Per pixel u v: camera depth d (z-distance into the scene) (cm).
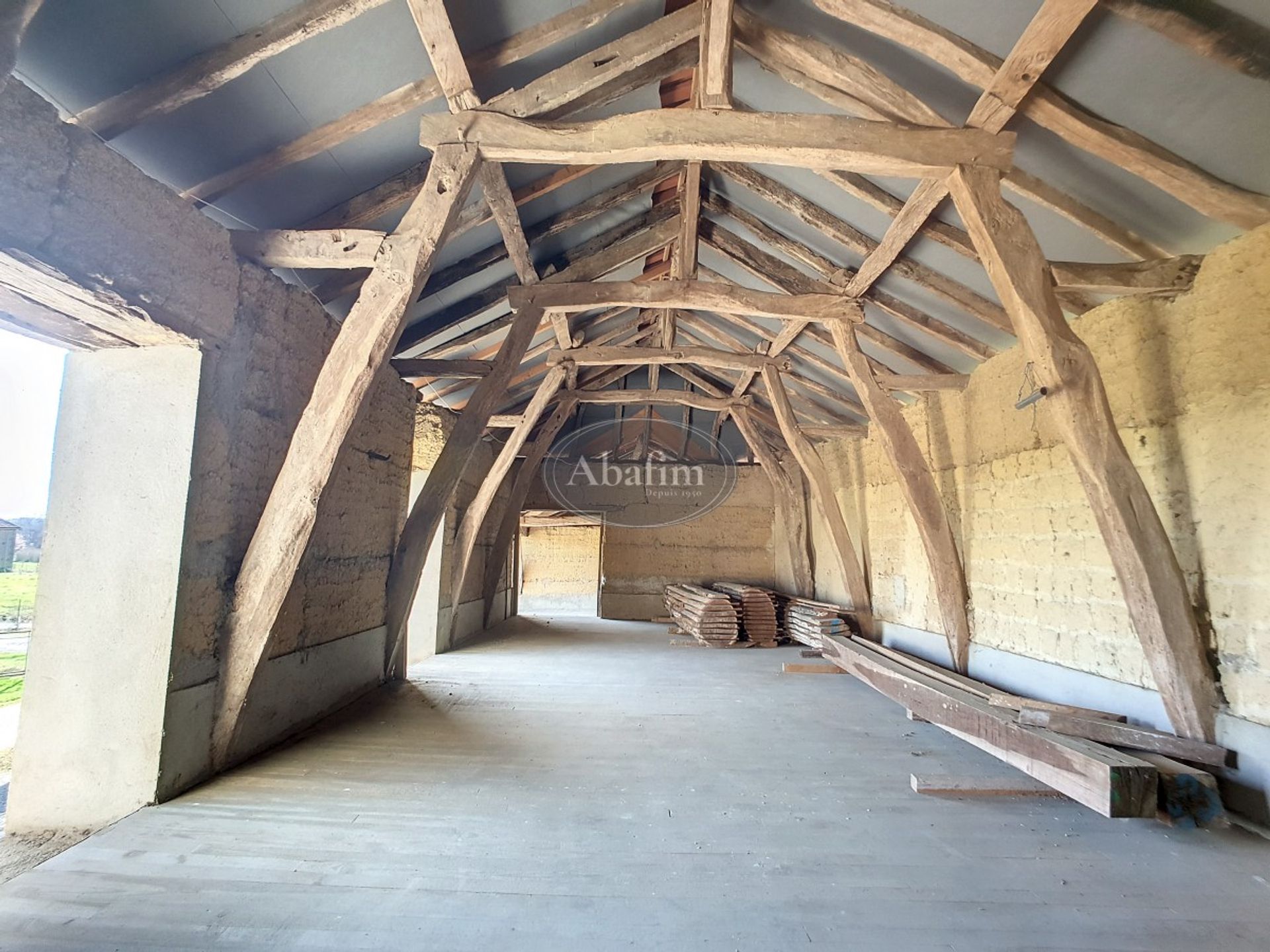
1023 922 201
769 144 288
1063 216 333
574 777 320
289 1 231
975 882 226
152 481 284
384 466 510
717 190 506
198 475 290
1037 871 235
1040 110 276
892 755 365
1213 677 305
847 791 310
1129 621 366
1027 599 458
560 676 570
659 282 483
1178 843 261
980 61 265
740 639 776
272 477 348
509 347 486
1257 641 287
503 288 538
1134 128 273
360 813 271
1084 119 270
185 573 283
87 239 226
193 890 209
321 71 264
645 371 955
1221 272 305
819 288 524
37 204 208
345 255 306
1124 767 261
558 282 493
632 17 324
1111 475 301
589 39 324
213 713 309
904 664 514
